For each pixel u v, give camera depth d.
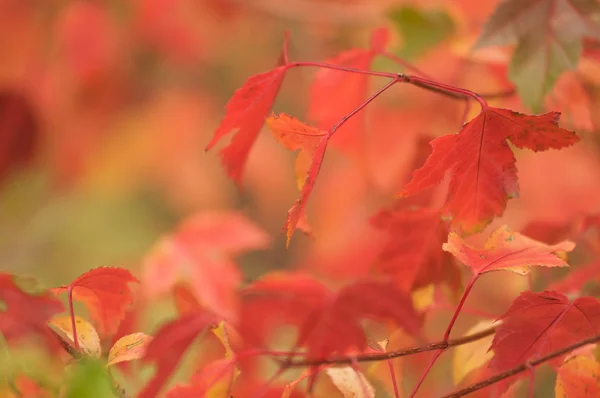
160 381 1.17
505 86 1.35
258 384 1.25
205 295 1.42
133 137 2.45
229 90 2.64
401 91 1.65
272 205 2.70
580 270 1.25
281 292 1.25
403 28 1.41
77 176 2.37
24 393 1.13
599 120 1.34
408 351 1.19
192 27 2.46
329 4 2.08
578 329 1.17
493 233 1.19
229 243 1.45
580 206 1.58
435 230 1.24
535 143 1.17
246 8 2.44
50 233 2.48
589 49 1.29
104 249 2.48
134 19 2.38
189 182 2.57
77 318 1.18
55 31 2.27
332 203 1.89
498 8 1.27
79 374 1.13
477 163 1.18
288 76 2.54
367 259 1.75
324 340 1.22
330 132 1.18
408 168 1.28
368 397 1.18
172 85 2.53
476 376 1.24
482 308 1.45
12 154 2.20
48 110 2.25
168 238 1.45
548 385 1.40
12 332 1.14
